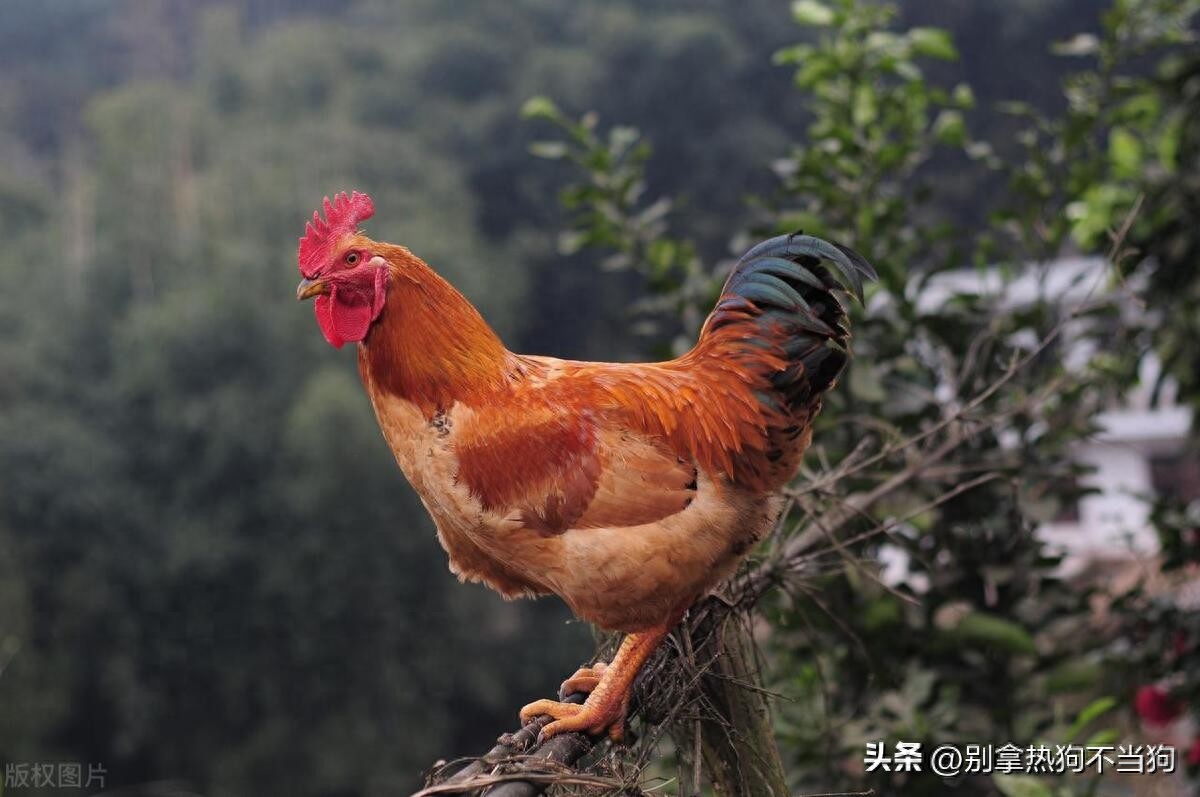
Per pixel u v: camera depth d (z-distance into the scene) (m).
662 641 3.14
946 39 5.10
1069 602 4.56
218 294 28.69
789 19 41.16
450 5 44.91
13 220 33.34
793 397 3.05
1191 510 5.34
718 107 39.62
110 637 25.66
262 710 26.83
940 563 4.68
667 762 3.91
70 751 25.19
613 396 2.99
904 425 4.53
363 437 27.05
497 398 2.97
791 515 4.18
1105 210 5.00
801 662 4.43
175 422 27.50
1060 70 36.25
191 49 52.28
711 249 37.62
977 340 4.46
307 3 56.00
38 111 46.12
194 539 26.28
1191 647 4.80
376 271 2.96
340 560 26.88
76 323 29.14
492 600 28.98
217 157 35.66
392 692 27.19
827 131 5.10
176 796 8.60
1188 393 5.16
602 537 2.91
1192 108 5.22
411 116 40.59
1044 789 3.41
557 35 43.62
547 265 37.62
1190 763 4.70
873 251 4.93
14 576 24.23
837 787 4.07
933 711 4.21
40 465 25.83
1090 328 5.11
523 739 2.87
